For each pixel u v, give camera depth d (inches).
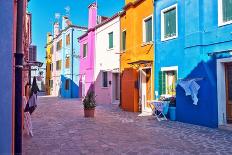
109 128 402.3
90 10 980.6
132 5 658.8
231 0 379.6
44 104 909.8
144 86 620.7
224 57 384.2
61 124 444.8
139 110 630.5
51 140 319.3
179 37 484.7
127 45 690.8
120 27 751.1
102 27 879.7
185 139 320.5
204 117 411.5
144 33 614.9
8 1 144.6
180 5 483.5
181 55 478.0
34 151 268.4
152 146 287.0
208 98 403.9
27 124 350.6
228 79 393.1
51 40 1690.5
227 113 393.1
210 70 405.1
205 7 417.7
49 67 1766.7
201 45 420.5
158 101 498.9
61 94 1475.1
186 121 451.2
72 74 1346.0
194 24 431.8
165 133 359.6
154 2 565.0
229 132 360.2
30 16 639.8
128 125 429.7
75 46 1354.6
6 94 141.9
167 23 527.2
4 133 141.2
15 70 150.5
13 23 146.3
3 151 140.6
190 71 441.4
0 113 140.9
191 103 438.6
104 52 863.1
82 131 378.3
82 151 267.9
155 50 560.7
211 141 308.0
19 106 150.2
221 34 389.1
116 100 816.3
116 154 256.4
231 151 263.1
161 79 535.2
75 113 618.5
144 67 605.0
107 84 849.5
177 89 474.3
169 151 265.7
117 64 770.2
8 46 143.1
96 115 569.3
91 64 965.2
